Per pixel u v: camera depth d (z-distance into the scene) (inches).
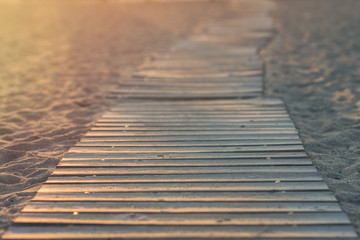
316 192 110.5
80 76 270.2
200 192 112.2
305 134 158.7
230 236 93.1
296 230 94.5
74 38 444.1
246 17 606.2
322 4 709.9
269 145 144.6
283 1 862.5
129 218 100.6
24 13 751.1
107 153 141.0
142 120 176.1
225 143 147.5
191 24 546.6
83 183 119.1
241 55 321.7
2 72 286.2
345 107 189.0
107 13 724.7
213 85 235.3
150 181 119.3
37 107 203.9
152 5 888.3
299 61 291.1
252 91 219.8
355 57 290.4
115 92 227.9
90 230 96.5
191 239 92.5
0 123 179.9
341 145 147.6
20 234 95.8
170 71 275.1
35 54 355.9
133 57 331.6
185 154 138.6
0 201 114.0
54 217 101.9
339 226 95.4
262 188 113.4
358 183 117.9
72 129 170.7
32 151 148.5
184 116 180.1
